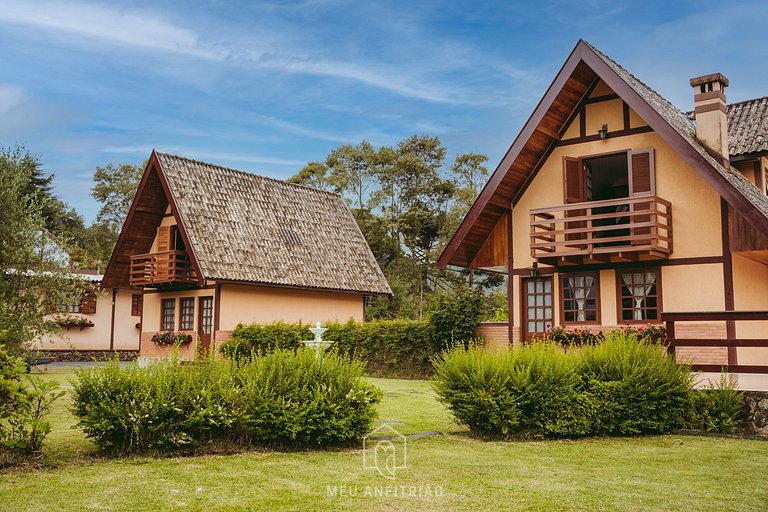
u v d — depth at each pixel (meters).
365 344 21.27
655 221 15.66
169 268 24.11
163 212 26.09
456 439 9.91
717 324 15.17
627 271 16.50
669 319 11.47
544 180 17.95
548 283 17.78
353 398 9.09
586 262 16.84
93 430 8.12
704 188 15.59
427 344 19.77
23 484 6.68
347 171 48.91
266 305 25.12
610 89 17.06
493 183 17.55
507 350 10.85
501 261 18.55
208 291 24.23
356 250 29.58
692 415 10.77
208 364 9.13
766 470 7.90
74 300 18.05
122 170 53.12
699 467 8.05
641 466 8.09
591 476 7.52
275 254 25.67
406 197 48.00
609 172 19.12
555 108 17.12
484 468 7.84
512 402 9.91
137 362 8.84
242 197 26.59
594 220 17.88
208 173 26.14
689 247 15.67
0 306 15.74
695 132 16.66
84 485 6.67
